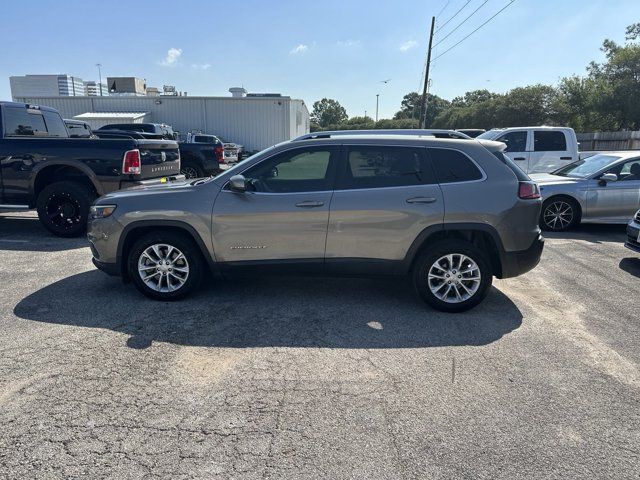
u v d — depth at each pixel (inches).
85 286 210.5
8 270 234.2
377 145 182.1
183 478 94.7
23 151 292.0
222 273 187.8
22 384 128.1
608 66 1460.4
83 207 296.2
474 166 180.4
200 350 150.0
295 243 181.2
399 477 96.1
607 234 346.3
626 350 154.4
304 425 112.3
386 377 135.0
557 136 483.2
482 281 180.9
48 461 98.7
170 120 1257.4
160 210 183.9
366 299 198.1
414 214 176.6
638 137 845.8
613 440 108.6
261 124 1244.5
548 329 170.6
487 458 102.1
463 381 133.4
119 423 112.0
